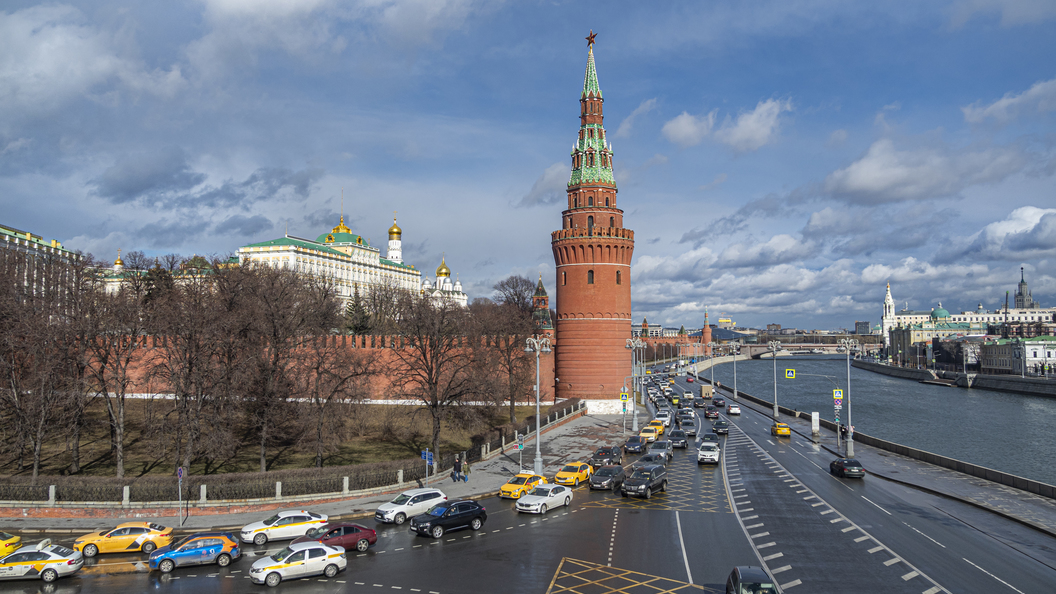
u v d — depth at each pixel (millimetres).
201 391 55188
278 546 35938
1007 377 195875
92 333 54094
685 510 42281
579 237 96812
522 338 92188
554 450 66250
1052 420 124688
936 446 94375
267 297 58000
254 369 57406
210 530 37906
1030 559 32031
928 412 137625
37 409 52156
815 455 65375
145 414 65562
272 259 185250
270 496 44281
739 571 24938
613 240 96750
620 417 92562
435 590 28359
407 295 100625
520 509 41938
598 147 100375
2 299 53094
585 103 101500
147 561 33250
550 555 32906
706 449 59781
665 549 33688
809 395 173125
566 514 41562
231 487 43594
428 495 41531
